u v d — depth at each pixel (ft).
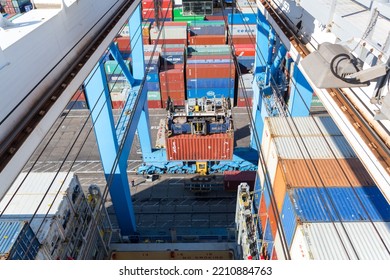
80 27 33.22
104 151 57.57
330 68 16.44
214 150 80.48
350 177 39.93
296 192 38.34
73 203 45.68
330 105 25.44
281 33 41.42
